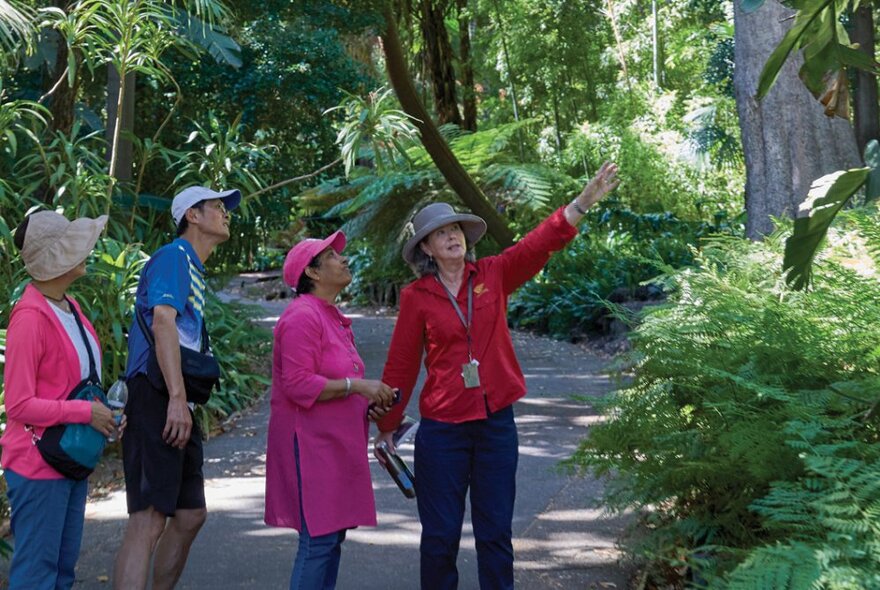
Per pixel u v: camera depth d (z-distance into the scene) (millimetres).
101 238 6691
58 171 6668
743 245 4805
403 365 3658
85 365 3344
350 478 3477
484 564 3594
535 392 8594
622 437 4098
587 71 21547
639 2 23516
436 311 3562
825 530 2938
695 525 3689
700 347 4023
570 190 16328
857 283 3762
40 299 3271
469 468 3627
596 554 4387
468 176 14641
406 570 4273
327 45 10211
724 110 17703
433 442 3572
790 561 2709
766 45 7730
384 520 5012
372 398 3461
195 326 3592
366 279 18219
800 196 7641
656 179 18734
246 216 7805
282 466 3482
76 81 8500
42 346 3219
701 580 3523
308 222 20812
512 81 21219
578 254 14086
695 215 18422
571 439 6750
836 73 3395
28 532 3215
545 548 4492
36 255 3289
